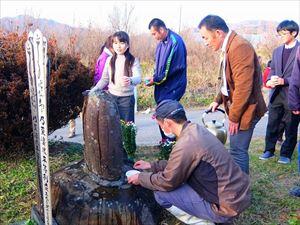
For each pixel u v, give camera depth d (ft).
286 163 17.70
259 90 12.53
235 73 11.95
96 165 11.19
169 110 10.09
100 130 10.75
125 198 10.91
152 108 34.63
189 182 10.39
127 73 16.66
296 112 14.48
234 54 11.82
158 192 10.65
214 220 10.11
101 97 10.78
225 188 9.82
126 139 15.07
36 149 10.25
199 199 10.14
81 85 18.01
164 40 16.92
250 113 12.43
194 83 39.52
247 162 13.14
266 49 50.03
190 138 9.80
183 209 10.38
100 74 18.21
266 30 53.47
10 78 15.84
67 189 11.34
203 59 44.39
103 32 46.06
